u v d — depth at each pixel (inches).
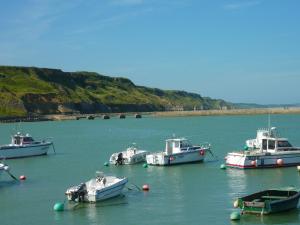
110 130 4975.4
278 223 1094.4
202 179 1678.2
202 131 4451.3
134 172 1872.5
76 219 1178.0
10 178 1786.4
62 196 1434.5
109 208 1270.9
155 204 1306.6
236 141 3245.6
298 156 1908.2
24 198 1417.3
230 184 1573.6
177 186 1558.8
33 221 1170.6
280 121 6250.0
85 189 1332.4
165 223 1124.5
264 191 1226.0
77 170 1977.1
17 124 6924.2
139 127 5487.2
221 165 1918.1
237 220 1123.9
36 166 2130.9
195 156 2084.2
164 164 2009.1
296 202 1194.6
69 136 4121.6
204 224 1106.7
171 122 6732.3
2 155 2372.0
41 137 4018.2
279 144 1914.4
